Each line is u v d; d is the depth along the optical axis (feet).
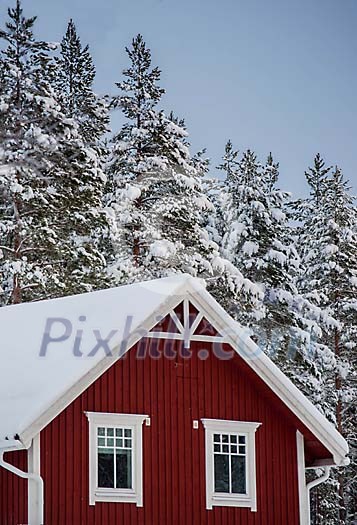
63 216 119.75
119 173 128.36
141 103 132.46
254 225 135.54
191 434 75.31
